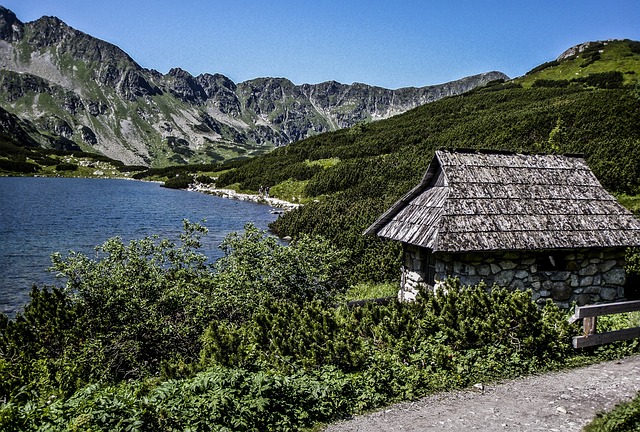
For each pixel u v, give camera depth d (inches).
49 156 6988.2
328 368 405.1
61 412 308.3
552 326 471.8
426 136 3174.2
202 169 5305.1
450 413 362.6
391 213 705.0
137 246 637.3
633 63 4490.7
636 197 1334.9
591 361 464.4
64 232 1649.9
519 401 381.1
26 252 1315.2
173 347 550.3
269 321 483.8
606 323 547.2
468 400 385.1
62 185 4114.2
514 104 3565.5
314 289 657.0
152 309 542.6
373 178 2257.6
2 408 308.2
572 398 384.2
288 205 2516.0
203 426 310.0
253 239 676.1
